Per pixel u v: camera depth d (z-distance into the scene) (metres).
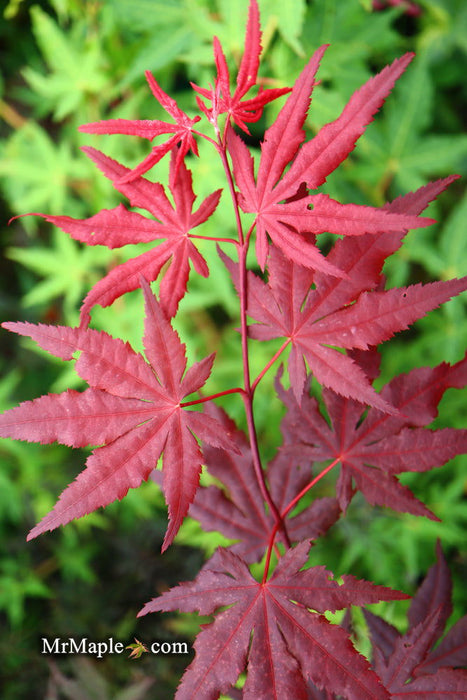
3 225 0.92
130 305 0.71
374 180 0.70
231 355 0.73
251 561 0.39
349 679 0.32
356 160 0.70
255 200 0.33
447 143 0.69
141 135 0.33
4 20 0.80
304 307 0.35
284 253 0.33
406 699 0.35
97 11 0.66
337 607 0.33
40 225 0.92
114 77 0.67
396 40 0.62
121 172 0.34
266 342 0.73
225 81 0.33
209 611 0.34
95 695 0.54
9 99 0.87
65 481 0.87
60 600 0.87
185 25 0.56
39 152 0.73
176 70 0.66
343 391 0.34
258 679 0.33
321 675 0.32
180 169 0.34
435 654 0.38
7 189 0.80
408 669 0.35
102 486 0.32
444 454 0.36
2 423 0.32
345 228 0.32
